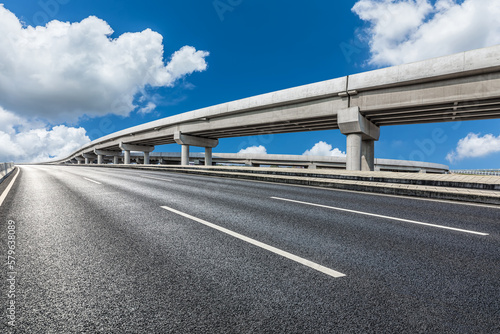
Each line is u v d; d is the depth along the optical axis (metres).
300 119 28.08
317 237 3.71
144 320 1.76
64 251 3.08
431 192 7.76
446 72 18.03
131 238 3.60
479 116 23.78
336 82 23.64
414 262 2.83
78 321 1.75
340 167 68.94
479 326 1.71
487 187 8.05
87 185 10.49
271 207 6.01
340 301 2.01
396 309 1.91
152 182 12.11
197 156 72.94
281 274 2.49
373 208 5.98
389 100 21.34
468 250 3.24
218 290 2.17
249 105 31.11
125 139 57.78
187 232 3.91
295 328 1.68
